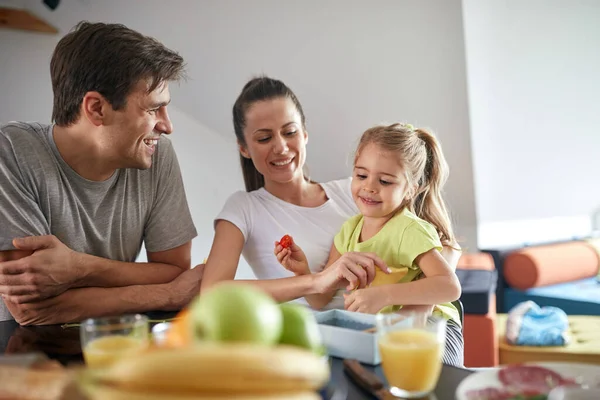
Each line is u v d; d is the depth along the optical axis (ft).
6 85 13.10
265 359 1.70
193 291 5.53
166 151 6.22
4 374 2.04
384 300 4.62
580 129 14.93
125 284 5.55
